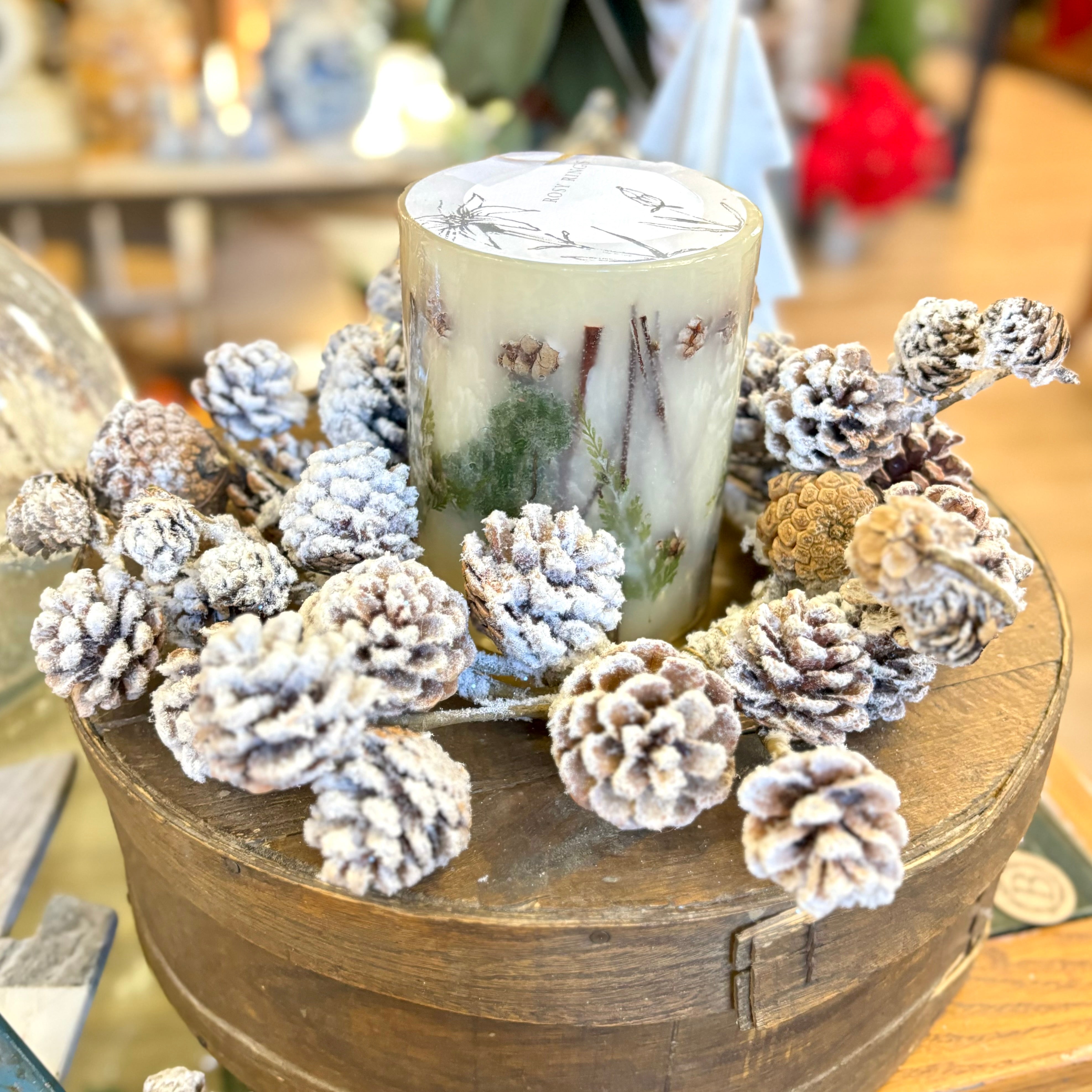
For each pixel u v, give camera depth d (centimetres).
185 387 135
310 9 131
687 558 43
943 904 38
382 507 40
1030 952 50
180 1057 46
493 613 36
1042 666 43
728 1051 38
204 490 46
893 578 32
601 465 40
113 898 51
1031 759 39
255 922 37
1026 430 162
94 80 125
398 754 33
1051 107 281
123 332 143
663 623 44
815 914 31
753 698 36
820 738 36
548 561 37
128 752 39
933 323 41
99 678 37
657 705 33
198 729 33
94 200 122
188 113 129
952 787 38
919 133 149
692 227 39
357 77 133
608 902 34
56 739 56
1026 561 38
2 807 53
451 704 41
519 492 41
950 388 42
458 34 75
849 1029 41
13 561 50
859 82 147
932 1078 45
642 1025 36
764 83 59
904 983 42
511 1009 35
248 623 32
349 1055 39
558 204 40
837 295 189
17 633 55
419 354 40
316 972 37
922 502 34
